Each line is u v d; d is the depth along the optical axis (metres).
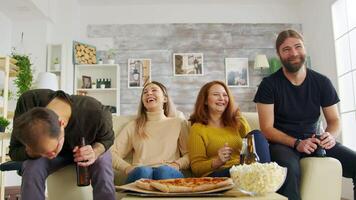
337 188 1.70
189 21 5.02
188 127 2.23
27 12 4.35
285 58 2.00
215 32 5.01
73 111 1.54
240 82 4.91
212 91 2.12
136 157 2.12
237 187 1.26
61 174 1.56
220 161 1.79
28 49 4.59
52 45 4.67
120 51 4.96
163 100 2.31
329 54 4.26
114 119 2.33
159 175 1.70
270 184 1.20
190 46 4.98
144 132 2.17
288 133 2.01
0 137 2.90
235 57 4.97
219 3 5.05
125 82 4.89
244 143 1.69
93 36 4.97
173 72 4.91
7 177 4.12
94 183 1.47
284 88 2.04
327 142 1.75
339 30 4.09
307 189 1.68
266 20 5.05
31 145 1.18
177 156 2.14
